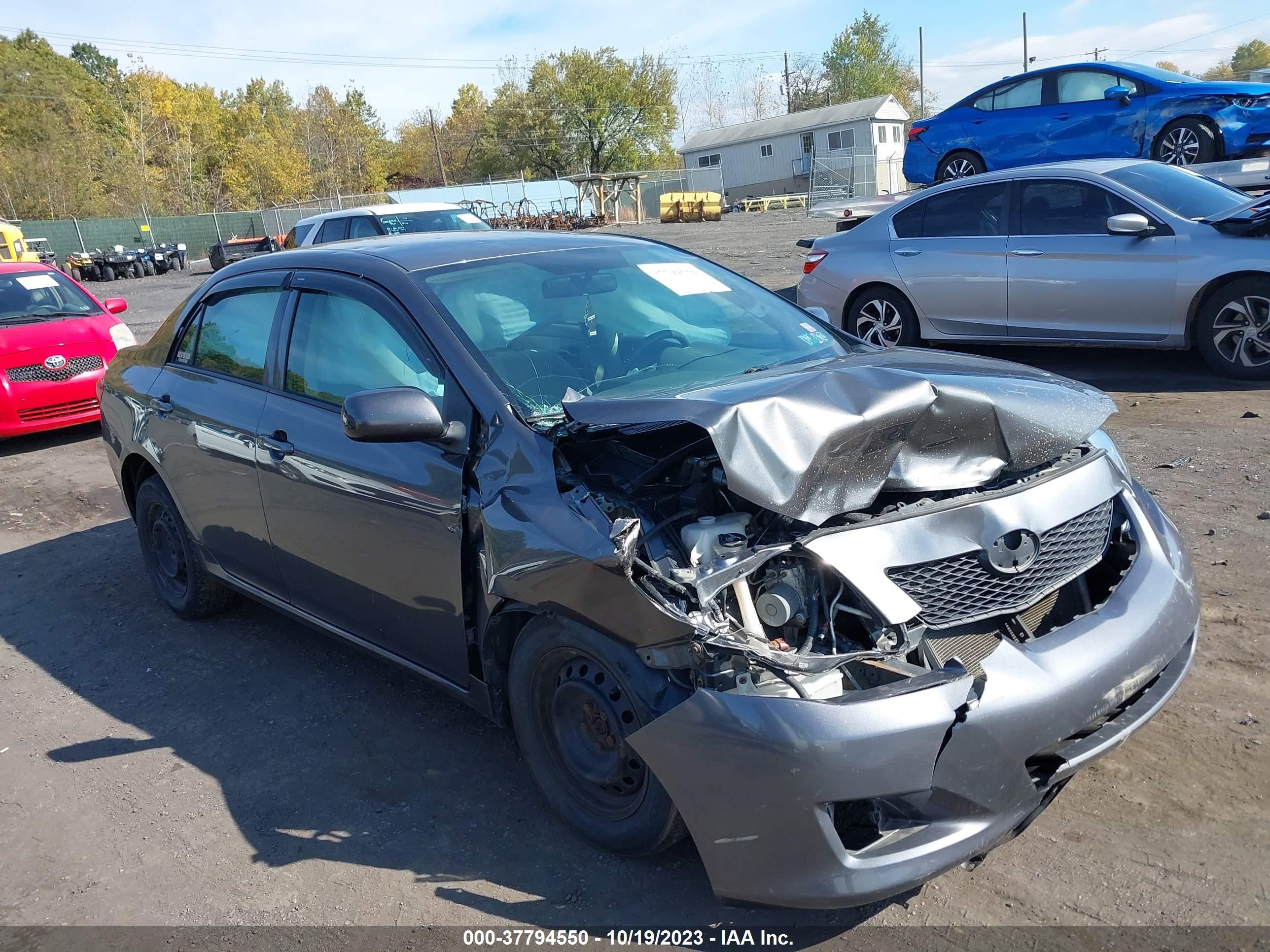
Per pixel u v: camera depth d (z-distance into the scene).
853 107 55.38
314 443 3.75
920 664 2.58
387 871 3.07
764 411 2.61
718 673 2.50
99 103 85.12
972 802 2.48
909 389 2.76
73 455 9.15
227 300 4.61
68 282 10.54
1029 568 2.77
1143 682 2.80
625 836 2.88
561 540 2.78
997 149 13.71
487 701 3.29
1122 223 7.52
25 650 5.02
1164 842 2.85
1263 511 5.06
